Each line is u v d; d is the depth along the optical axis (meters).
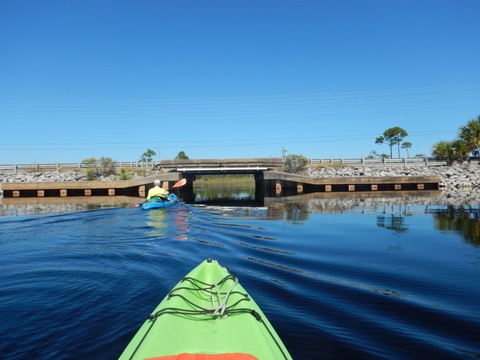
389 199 20.67
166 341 3.00
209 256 7.18
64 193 26.53
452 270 6.11
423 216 13.05
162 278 5.73
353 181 27.88
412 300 4.70
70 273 6.09
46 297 4.96
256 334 3.09
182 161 28.08
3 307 4.61
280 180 28.89
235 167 28.27
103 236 9.54
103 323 4.12
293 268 6.26
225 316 3.52
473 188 27.14
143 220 12.63
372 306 4.49
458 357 3.34
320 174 32.09
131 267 6.41
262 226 11.16
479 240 8.68
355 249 7.78
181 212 14.96
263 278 5.64
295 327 3.91
